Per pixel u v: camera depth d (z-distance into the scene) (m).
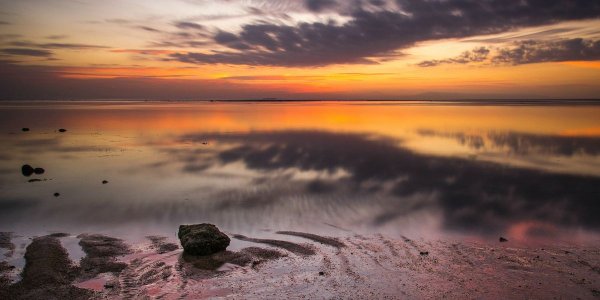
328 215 15.97
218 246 12.05
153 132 50.22
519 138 41.34
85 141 40.38
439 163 27.69
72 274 10.55
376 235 13.62
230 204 17.58
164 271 10.75
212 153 32.88
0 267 10.89
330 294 9.55
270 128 57.22
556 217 15.66
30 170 24.73
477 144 37.47
